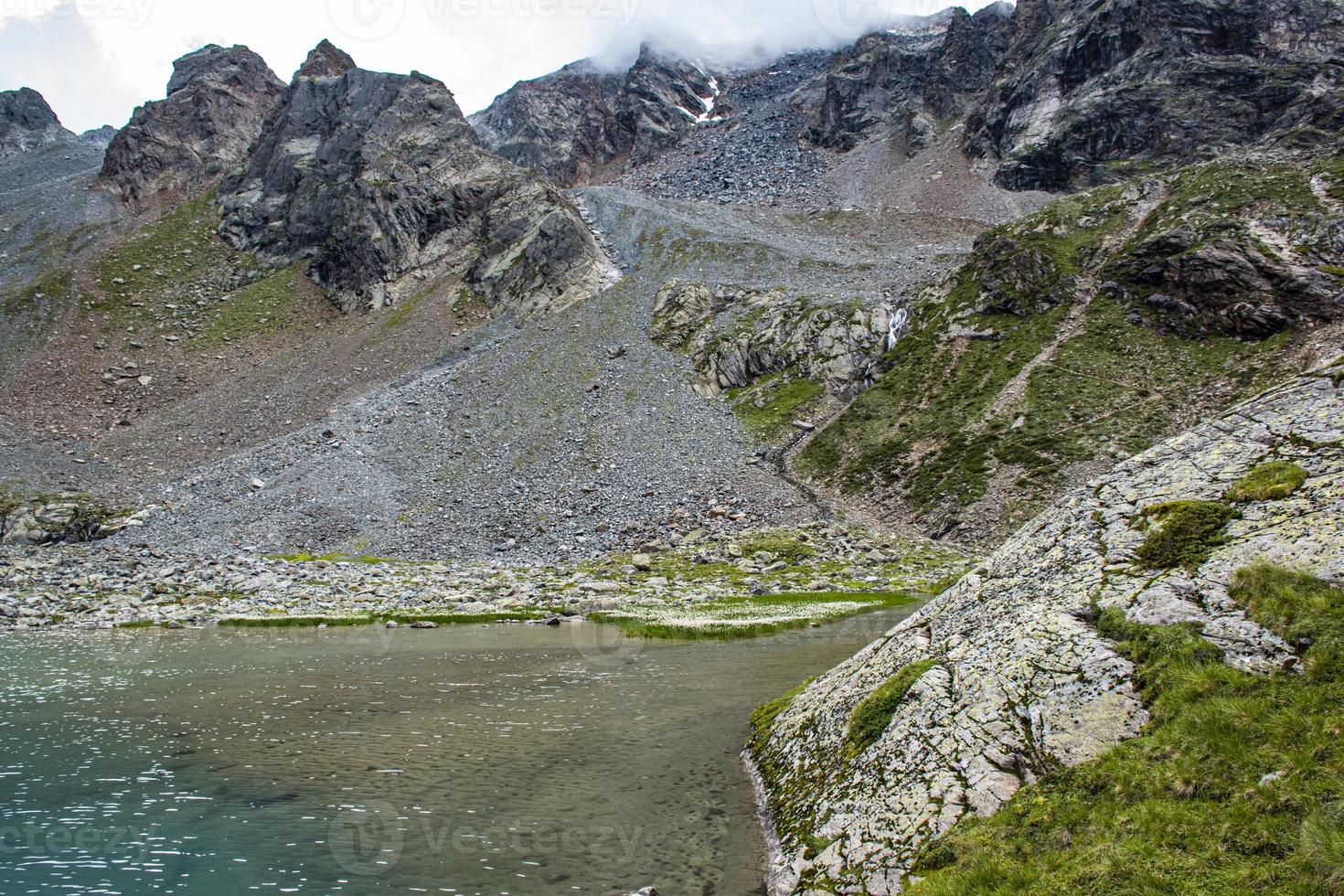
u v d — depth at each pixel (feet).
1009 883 32.48
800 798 50.70
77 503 317.83
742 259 536.01
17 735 73.05
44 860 45.96
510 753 66.90
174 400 451.12
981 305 355.36
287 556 251.60
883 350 381.40
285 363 476.54
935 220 646.33
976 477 255.70
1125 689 39.91
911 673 52.19
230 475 334.65
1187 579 44.39
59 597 174.19
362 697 88.63
